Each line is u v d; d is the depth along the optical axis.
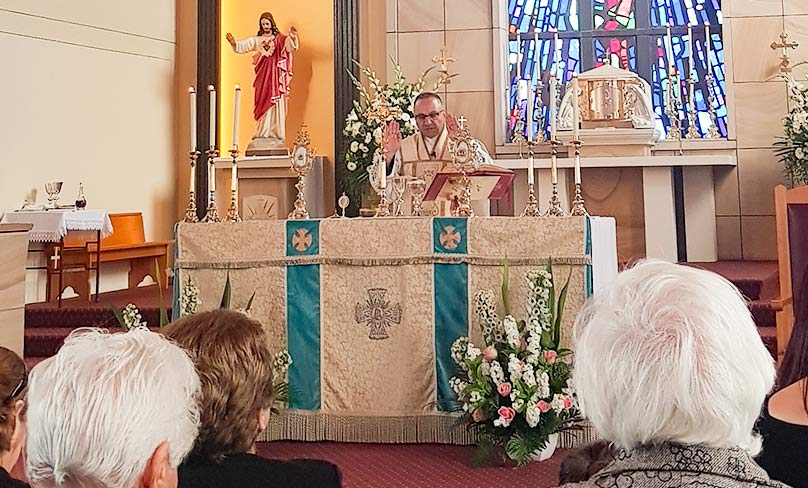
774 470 1.38
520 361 3.85
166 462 1.14
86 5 9.05
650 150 8.23
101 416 1.08
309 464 1.72
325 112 9.66
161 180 9.69
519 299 4.25
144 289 8.89
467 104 9.24
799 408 1.42
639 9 9.43
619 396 1.08
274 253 4.49
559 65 9.47
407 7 9.40
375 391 4.38
